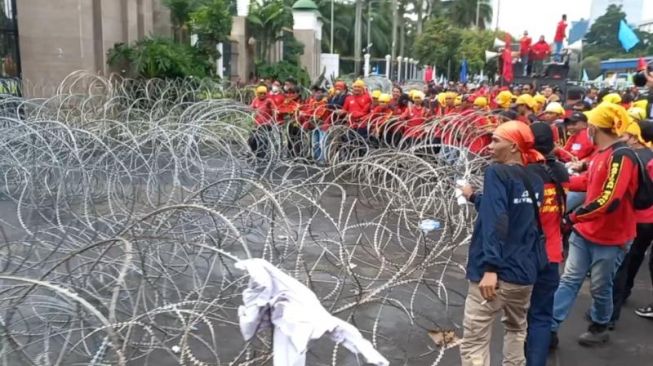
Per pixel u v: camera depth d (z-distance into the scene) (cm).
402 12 6925
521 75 2569
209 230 596
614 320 549
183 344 368
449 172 779
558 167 414
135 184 753
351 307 448
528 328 420
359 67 4969
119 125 975
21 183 754
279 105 1334
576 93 1027
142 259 411
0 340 351
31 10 1822
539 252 390
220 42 2405
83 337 355
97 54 1944
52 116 1191
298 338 299
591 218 461
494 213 371
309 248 684
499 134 389
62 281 448
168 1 2472
